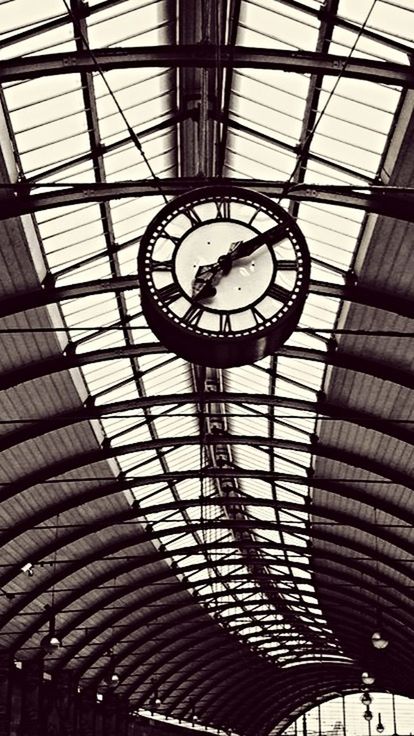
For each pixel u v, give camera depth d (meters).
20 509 32.44
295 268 10.19
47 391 25.16
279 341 10.36
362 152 16.88
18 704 42.44
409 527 33.03
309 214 19.17
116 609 47.84
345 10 14.38
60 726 46.69
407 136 15.34
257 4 15.10
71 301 21.72
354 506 34.47
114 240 20.67
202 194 10.20
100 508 35.69
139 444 30.11
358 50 15.05
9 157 16.53
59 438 28.30
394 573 40.62
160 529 42.00
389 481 29.23
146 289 10.16
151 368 26.86
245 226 10.26
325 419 26.20
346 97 15.98
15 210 17.06
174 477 33.81
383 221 17.50
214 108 17.81
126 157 18.67
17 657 43.56
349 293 19.69
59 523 35.59
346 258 19.75
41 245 19.31
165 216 10.27
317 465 31.59
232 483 40.06
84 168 18.30
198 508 40.97
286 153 18.02
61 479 31.69
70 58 14.98
